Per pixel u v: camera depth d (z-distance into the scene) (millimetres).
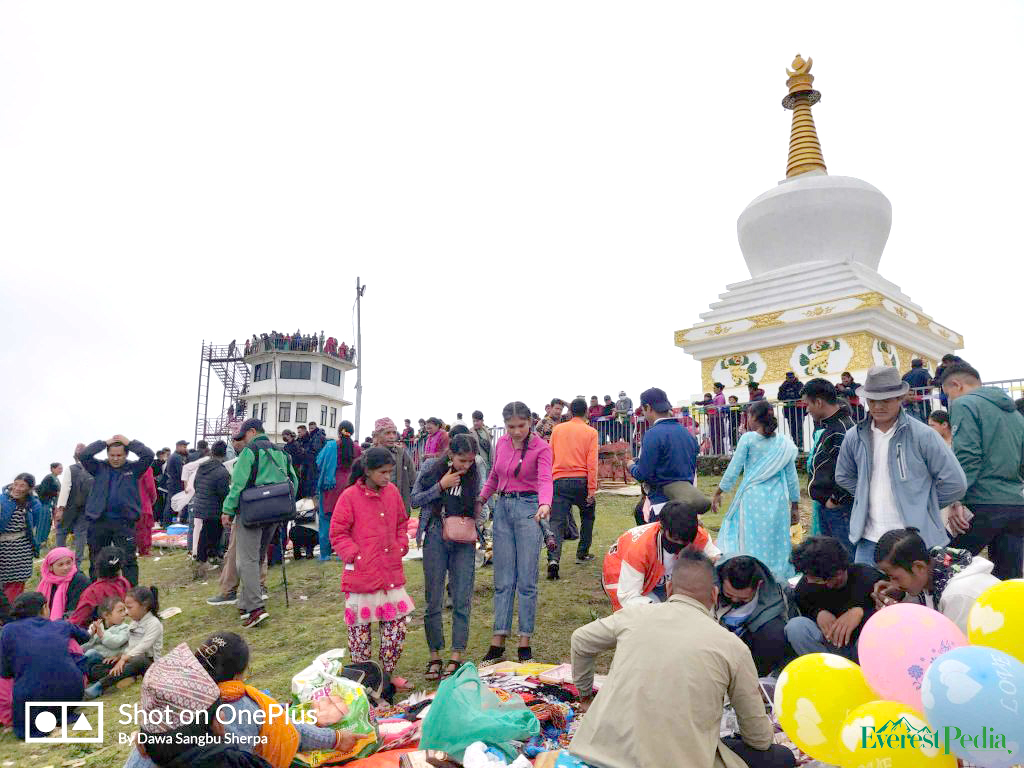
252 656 6625
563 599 7480
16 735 5680
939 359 20312
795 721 3457
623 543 5145
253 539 7785
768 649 4605
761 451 6508
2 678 5883
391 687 5359
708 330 19406
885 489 4918
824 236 19422
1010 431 5098
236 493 7785
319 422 43281
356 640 5316
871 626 3396
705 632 3350
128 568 8695
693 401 18562
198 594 9367
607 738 3217
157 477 16688
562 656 5926
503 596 5969
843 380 14719
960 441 5172
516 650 6133
